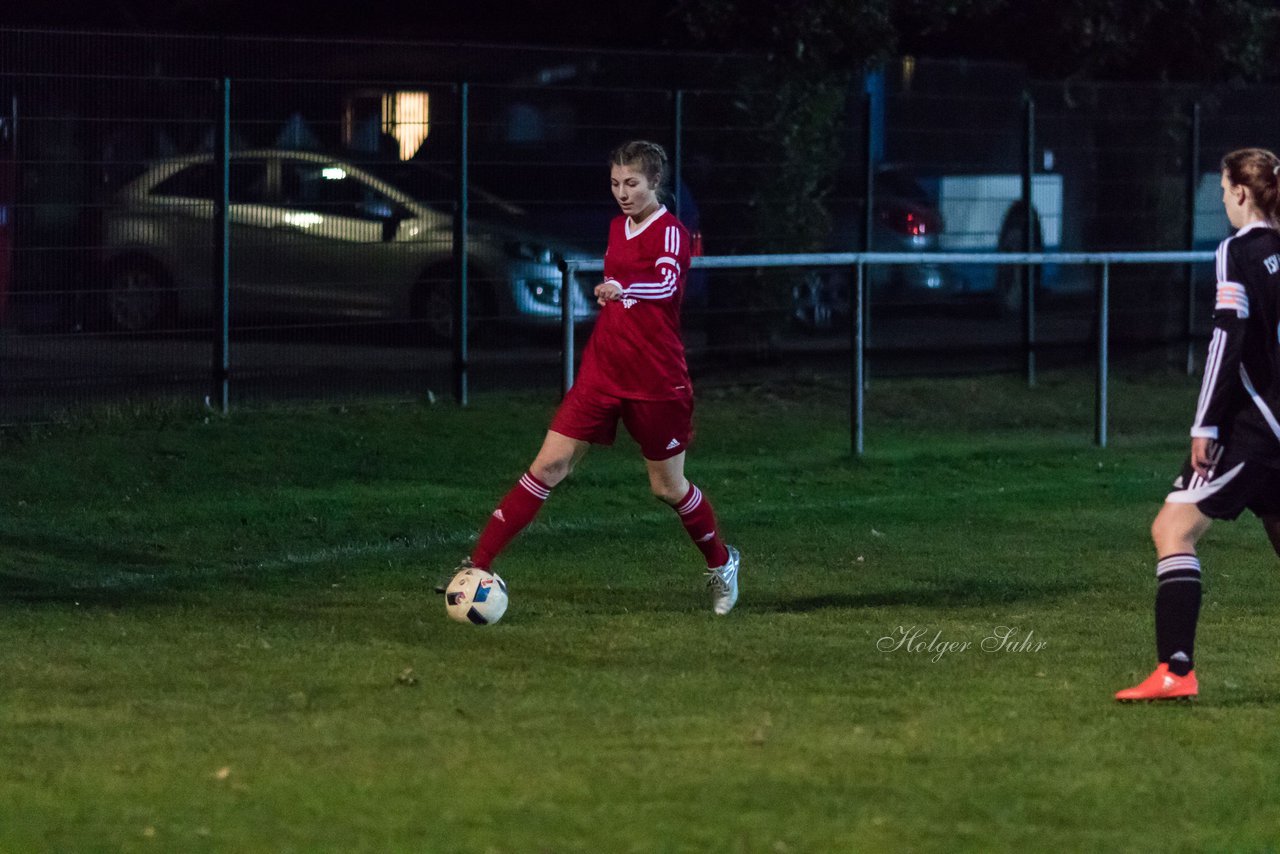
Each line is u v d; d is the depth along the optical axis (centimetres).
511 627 2720
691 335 5522
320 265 4850
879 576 3200
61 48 4438
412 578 3150
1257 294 2222
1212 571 3269
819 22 5569
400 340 4994
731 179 5562
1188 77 7075
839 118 5766
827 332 5775
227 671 2392
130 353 4588
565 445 2750
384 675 2372
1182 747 2019
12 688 2281
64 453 4181
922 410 5550
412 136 4966
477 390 5119
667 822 1720
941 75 6031
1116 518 3881
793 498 4141
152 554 3394
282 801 1780
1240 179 2277
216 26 7581
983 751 1980
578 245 5244
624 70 5447
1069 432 5362
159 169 4597
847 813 1755
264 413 4753
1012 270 6112
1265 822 1755
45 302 4441
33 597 2948
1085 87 6331
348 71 4978
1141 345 6512
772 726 2092
